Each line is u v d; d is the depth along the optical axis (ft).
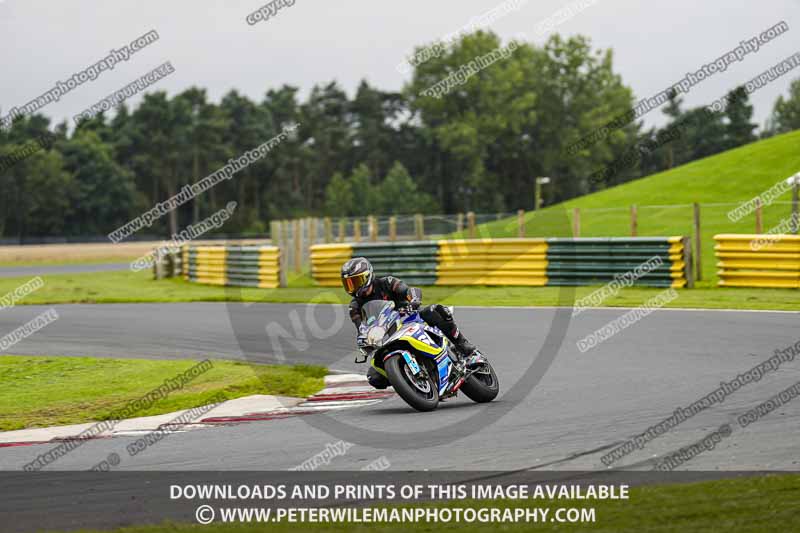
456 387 120.47
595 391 126.52
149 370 166.30
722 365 144.05
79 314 270.46
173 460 95.66
